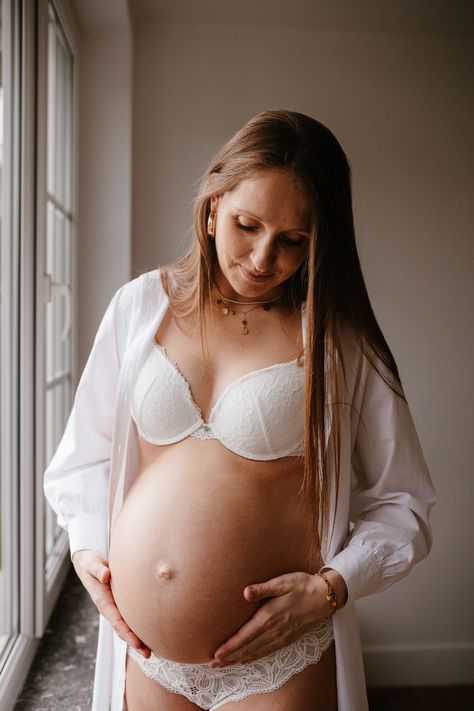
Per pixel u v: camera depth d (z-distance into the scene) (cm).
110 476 107
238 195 89
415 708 261
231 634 96
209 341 101
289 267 93
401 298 268
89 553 104
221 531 94
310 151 89
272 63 253
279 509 98
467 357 273
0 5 147
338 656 99
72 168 228
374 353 101
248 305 102
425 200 265
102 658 110
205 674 98
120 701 106
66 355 230
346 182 96
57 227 216
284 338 101
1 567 165
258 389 96
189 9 239
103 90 236
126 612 99
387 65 258
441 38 260
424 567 278
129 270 240
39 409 162
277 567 97
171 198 252
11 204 155
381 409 103
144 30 248
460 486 277
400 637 278
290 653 95
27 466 161
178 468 98
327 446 99
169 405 98
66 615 189
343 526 103
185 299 104
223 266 94
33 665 162
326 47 255
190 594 94
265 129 90
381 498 107
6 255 157
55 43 203
